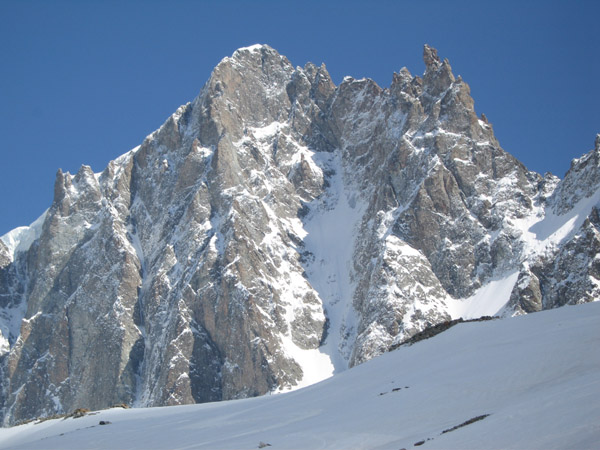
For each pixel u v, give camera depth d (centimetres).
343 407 6284
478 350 6391
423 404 5478
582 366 5128
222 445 6059
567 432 3844
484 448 3994
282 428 6200
